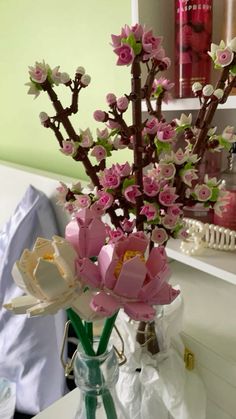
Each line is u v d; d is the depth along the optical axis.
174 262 0.89
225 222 0.64
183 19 0.62
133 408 0.60
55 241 0.40
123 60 0.39
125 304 0.39
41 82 0.44
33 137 1.44
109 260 0.38
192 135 0.49
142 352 0.60
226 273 0.56
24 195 1.23
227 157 0.69
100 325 0.54
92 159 0.80
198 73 0.63
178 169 0.46
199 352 0.65
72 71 1.19
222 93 0.44
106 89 1.10
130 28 0.39
